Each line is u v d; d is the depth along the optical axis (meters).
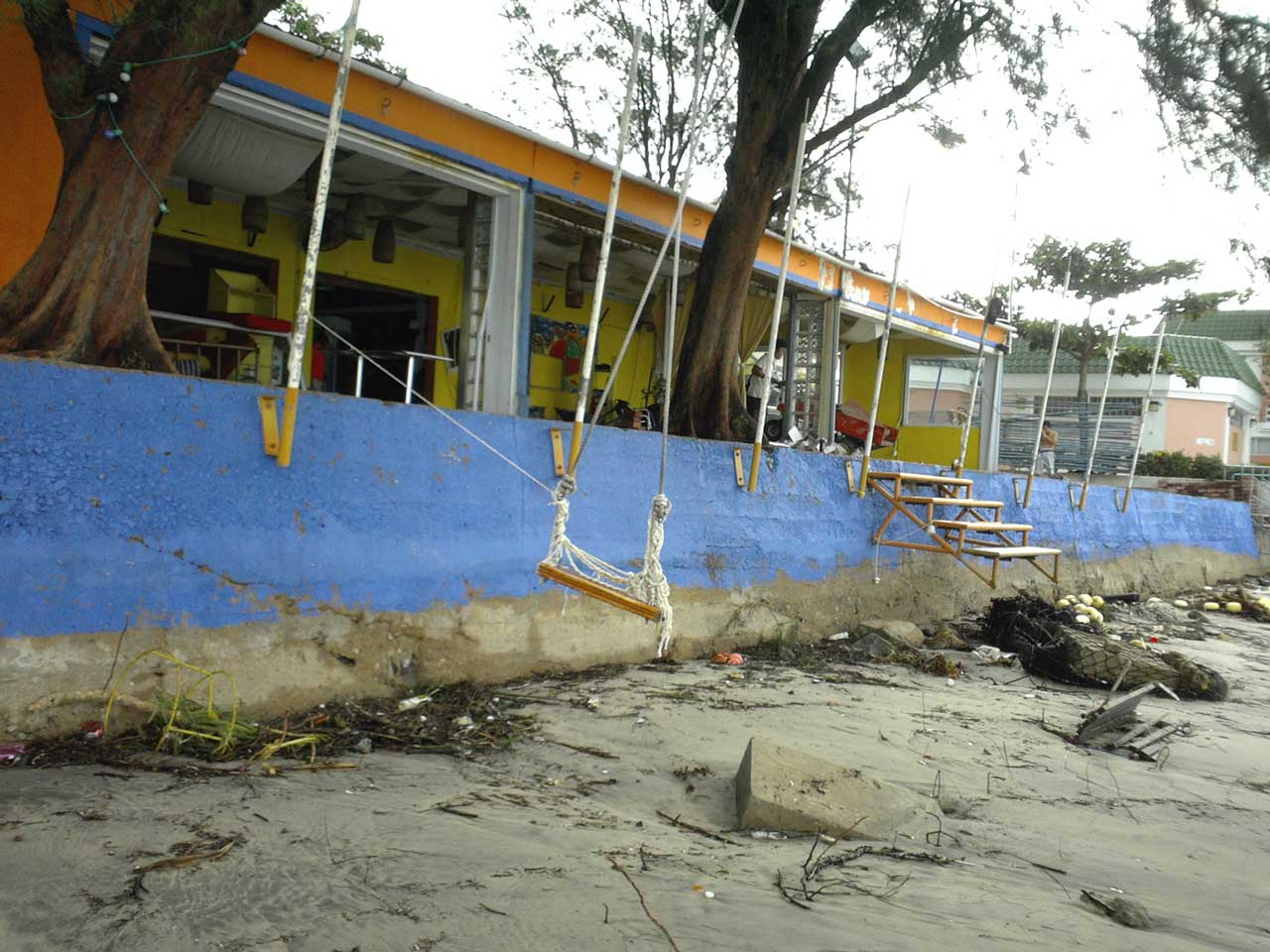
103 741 4.70
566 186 10.12
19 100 6.50
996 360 19.27
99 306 5.27
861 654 9.14
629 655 7.71
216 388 5.36
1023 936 3.37
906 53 9.69
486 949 2.93
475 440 6.69
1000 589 13.01
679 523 8.29
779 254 13.19
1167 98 8.33
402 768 4.80
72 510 4.79
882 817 4.56
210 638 5.24
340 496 5.89
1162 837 4.86
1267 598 18.03
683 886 3.55
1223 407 32.28
